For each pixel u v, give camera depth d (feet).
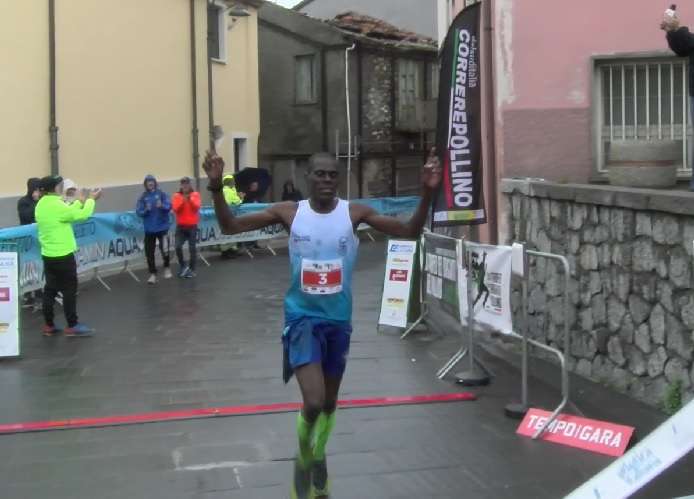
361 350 28.14
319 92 92.27
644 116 28.71
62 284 31.32
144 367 26.14
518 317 27.35
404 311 30.86
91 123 54.29
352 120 91.76
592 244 22.82
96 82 54.75
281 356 27.61
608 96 28.84
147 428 19.62
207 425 19.79
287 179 95.40
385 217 14.67
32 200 38.83
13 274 27.68
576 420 18.40
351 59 90.99
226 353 28.17
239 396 22.45
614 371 21.84
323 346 14.47
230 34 73.82
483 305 22.45
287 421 20.03
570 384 22.56
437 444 18.16
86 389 23.44
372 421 19.88
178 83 65.16
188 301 40.32
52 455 17.80
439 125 27.02
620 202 20.98
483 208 27.14
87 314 36.63
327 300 14.40
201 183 68.54
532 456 17.33
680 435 10.39
